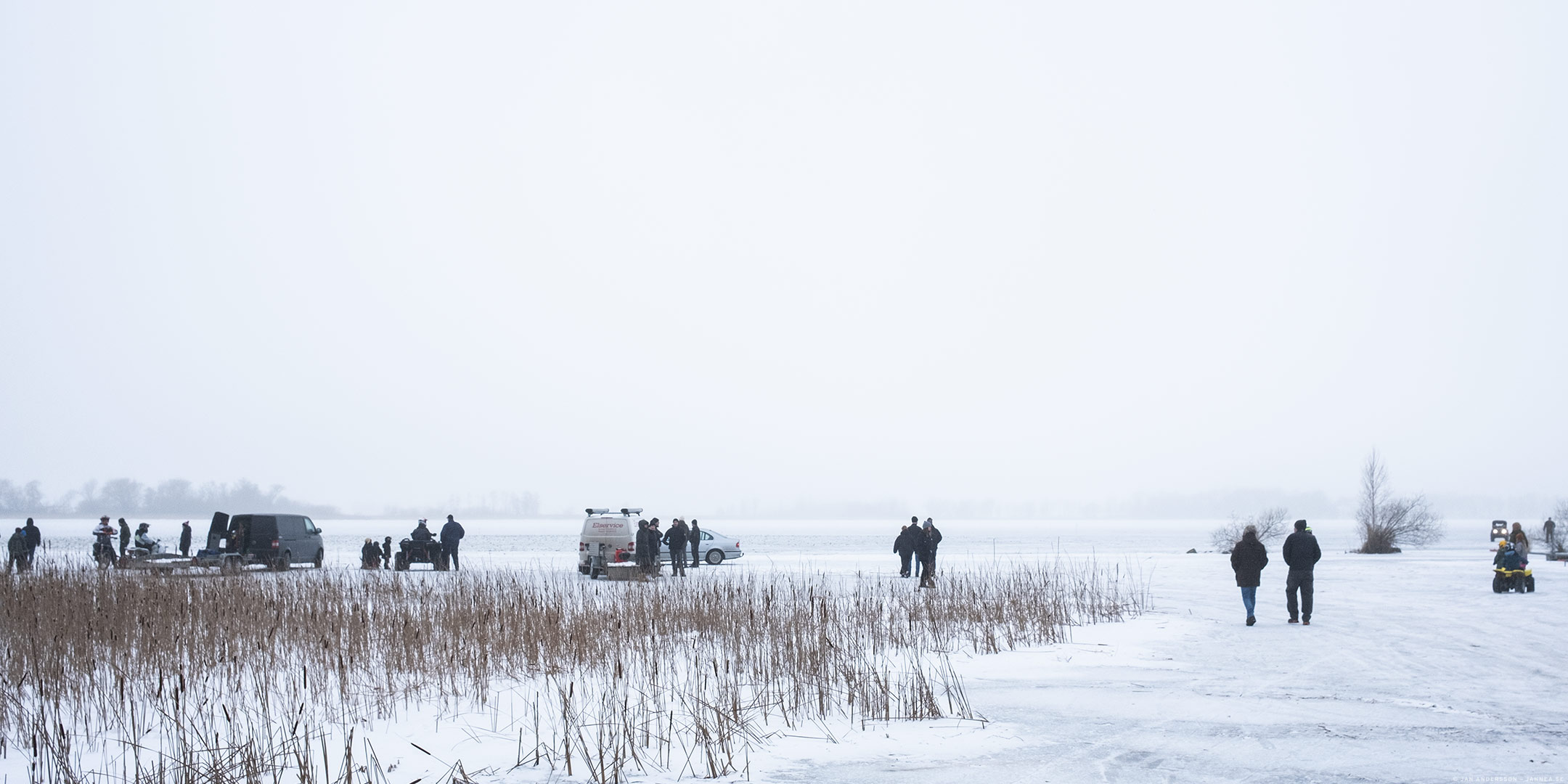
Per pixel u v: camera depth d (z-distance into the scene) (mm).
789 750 7980
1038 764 7496
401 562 33500
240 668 10320
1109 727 8812
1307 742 8211
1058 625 16438
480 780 7094
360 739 8297
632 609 14922
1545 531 50844
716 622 14219
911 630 14406
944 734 8531
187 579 17391
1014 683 11195
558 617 13188
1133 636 15570
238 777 7051
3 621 12969
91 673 9906
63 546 56031
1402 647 14281
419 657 11242
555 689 10422
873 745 8133
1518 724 8945
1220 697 10320
